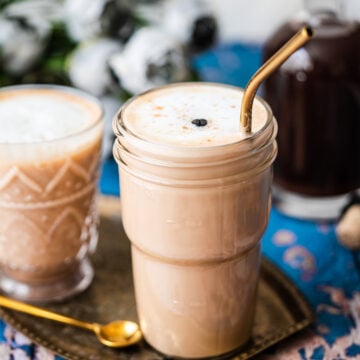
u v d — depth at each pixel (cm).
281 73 72
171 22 83
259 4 102
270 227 74
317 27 73
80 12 79
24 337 63
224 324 60
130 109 58
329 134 73
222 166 54
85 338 62
